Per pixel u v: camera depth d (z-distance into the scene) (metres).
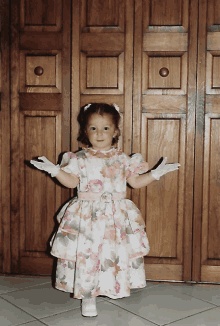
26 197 2.19
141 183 1.85
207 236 2.11
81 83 2.12
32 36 2.13
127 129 2.11
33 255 2.21
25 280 2.15
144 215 2.14
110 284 1.76
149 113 2.10
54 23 2.12
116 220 1.78
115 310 1.79
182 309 1.80
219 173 2.09
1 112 2.18
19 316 1.72
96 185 1.80
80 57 2.11
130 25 2.08
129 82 2.09
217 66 2.05
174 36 2.06
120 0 2.08
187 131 2.08
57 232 1.82
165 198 2.12
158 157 2.11
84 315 1.72
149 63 2.08
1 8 2.14
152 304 1.86
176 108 2.08
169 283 2.12
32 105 2.15
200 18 2.04
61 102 2.14
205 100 2.06
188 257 2.12
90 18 2.10
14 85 2.16
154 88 2.09
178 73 2.07
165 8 2.06
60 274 1.82
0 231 2.22
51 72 2.14
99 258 1.76
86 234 1.75
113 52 2.10
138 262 1.84
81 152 1.88
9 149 2.19
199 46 2.04
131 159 1.90
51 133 2.15
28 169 2.18
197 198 2.10
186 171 2.09
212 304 1.86
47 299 1.91
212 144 2.08
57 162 2.16
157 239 2.14
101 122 1.82
